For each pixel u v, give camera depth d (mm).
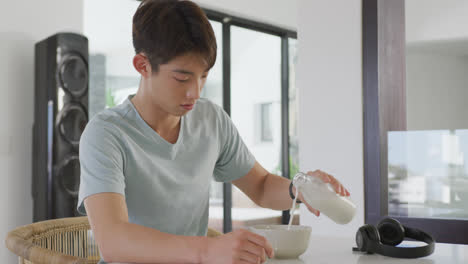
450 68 2420
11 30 2943
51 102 2812
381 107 2303
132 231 750
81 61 2906
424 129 2389
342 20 2414
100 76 3633
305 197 906
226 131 1171
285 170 4957
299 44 2559
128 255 736
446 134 2188
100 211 804
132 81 3836
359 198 2334
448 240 2135
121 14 3771
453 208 2154
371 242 869
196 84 856
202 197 1089
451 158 2172
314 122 2492
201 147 1086
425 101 2416
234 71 4555
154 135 993
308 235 848
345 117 2393
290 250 828
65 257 871
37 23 3059
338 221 912
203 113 1132
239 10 4410
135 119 994
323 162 2453
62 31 3092
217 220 4281
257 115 4727
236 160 1187
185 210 1049
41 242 1163
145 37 846
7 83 2920
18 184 2939
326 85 2459
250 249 681
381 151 2299
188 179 1042
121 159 922
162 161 1011
